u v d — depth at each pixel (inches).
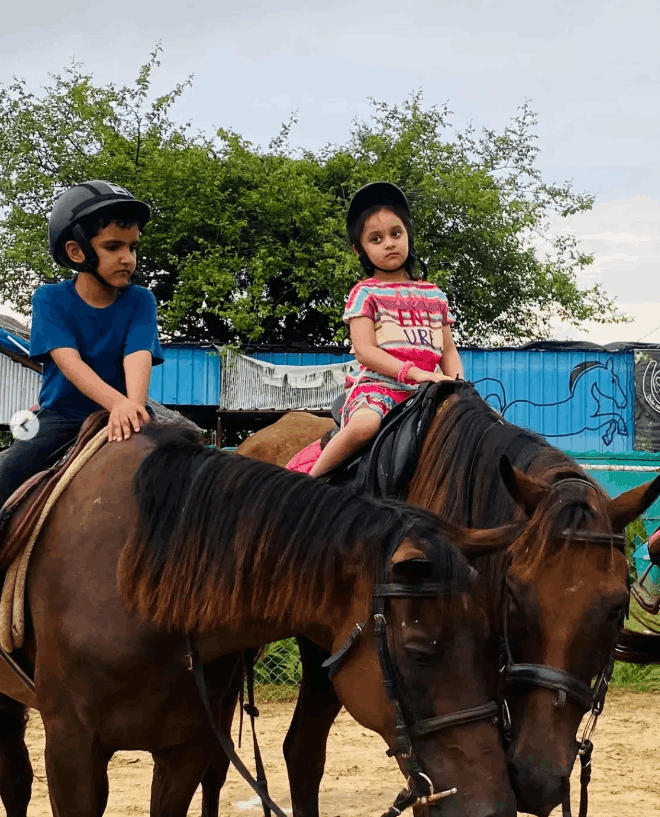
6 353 166.2
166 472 110.6
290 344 711.7
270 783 211.9
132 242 128.7
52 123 802.8
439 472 128.4
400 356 143.6
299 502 104.3
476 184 793.6
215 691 115.6
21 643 115.2
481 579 99.2
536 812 96.6
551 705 97.9
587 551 100.1
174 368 693.9
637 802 197.3
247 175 767.7
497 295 836.6
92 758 109.0
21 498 119.3
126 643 106.1
